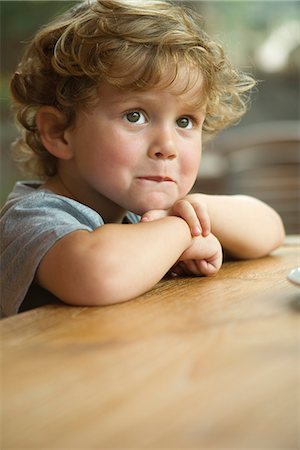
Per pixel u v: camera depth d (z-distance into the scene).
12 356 0.66
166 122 1.21
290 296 0.91
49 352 0.67
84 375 0.60
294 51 6.25
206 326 0.75
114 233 0.99
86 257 0.93
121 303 0.91
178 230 1.08
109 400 0.53
